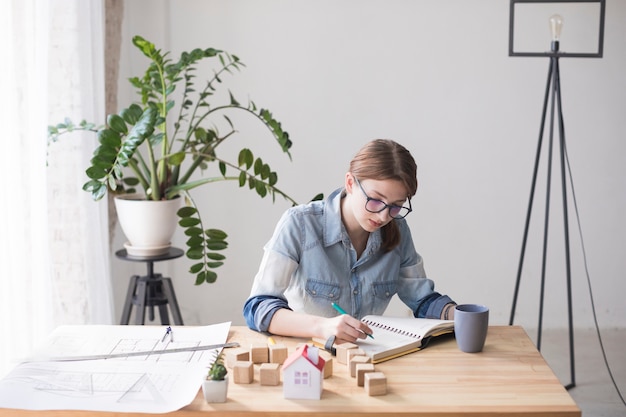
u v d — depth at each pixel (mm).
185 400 1470
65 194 2738
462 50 3887
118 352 1735
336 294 2068
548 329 4078
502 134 3943
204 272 2951
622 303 4059
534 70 3895
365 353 1674
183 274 4039
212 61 3871
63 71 2703
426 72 3904
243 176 2936
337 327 1748
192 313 4070
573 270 4039
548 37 3865
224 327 1914
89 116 2801
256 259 4027
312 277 2053
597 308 4070
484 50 3885
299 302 2084
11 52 2258
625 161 3957
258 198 3980
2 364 2264
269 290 1984
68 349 1755
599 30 3627
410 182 1851
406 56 3893
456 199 3996
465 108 3928
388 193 1847
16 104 2291
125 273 3863
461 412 1438
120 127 2590
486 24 3867
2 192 2258
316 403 1479
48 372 1610
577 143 3947
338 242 2066
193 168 3051
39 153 2369
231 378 1614
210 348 1752
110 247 3582
